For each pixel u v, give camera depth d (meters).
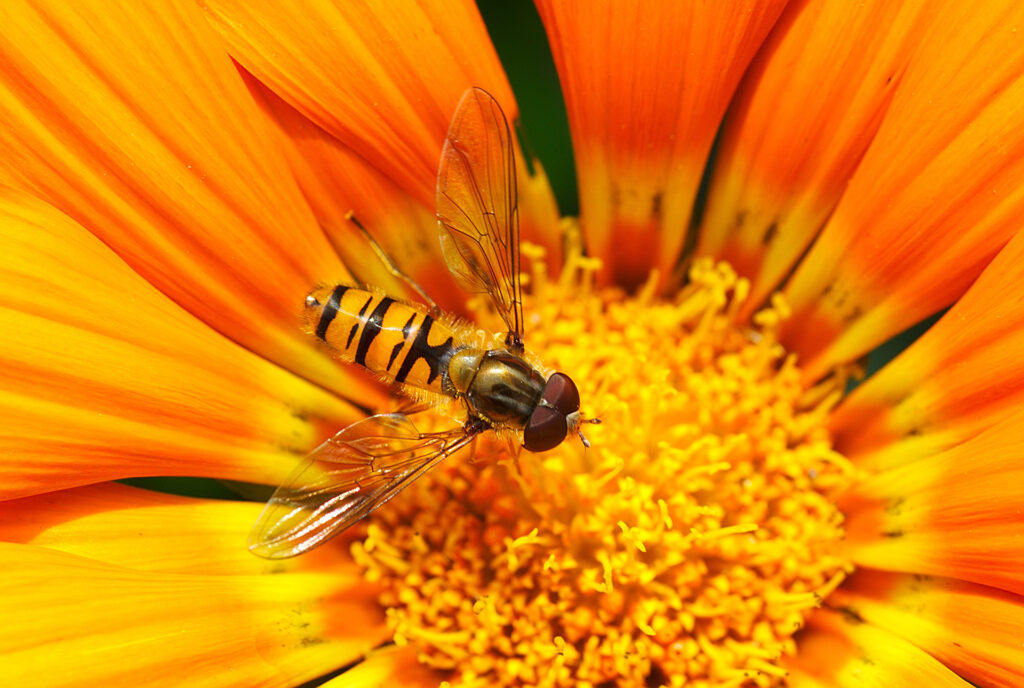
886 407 0.12
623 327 0.12
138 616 0.11
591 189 0.12
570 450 0.11
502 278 0.12
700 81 0.11
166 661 0.11
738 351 0.12
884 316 0.12
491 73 0.11
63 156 0.11
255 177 0.11
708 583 0.11
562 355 0.12
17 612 0.11
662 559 0.11
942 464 0.11
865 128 0.11
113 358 0.11
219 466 0.11
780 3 0.11
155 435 0.11
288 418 0.12
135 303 0.11
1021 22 0.11
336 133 0.11
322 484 0.11
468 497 0.12
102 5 0.11
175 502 0.11
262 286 0.11
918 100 0.11
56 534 0.11
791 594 0.11
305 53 0.11
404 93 0.11
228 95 0.11
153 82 0.11
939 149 0.11
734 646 0.11
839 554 0.12
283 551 0.11
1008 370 0.11
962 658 0.11
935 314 0.12
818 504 0.12
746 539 0.11
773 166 0.12
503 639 0.11
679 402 0.12
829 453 0.12
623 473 0.12
